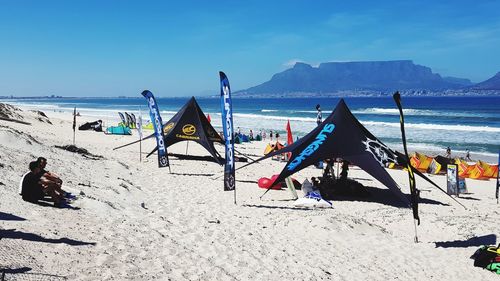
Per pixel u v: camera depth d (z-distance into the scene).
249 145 35.56
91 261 6.19
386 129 55.12
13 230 6.62
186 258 7.41
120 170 16.62
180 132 22.66
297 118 79.94
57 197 8.88
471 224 12.20
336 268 8.10
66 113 90.06
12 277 4.98
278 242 9.36
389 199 16.00
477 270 8.94
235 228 10.11
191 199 13.27
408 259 9.25
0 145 13.80
